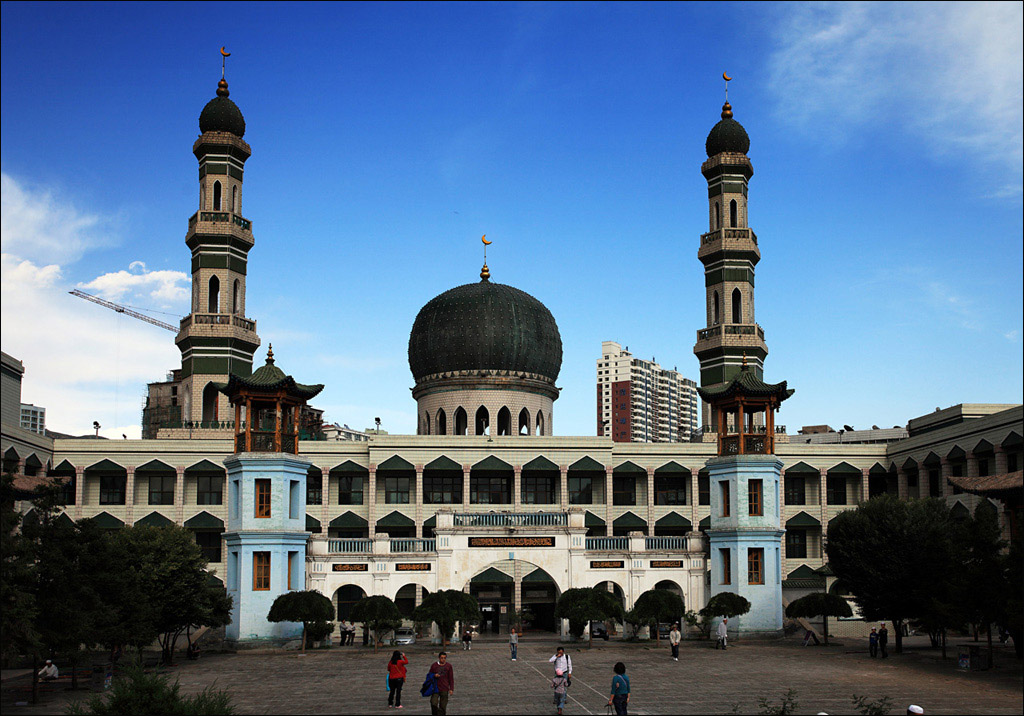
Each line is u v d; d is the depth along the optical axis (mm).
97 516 98812
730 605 72562
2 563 48750
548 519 80312
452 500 104000
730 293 111125
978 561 64250
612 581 79688
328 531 101562
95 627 55625
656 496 105875
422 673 58500
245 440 76688
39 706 48469
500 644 76312
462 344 106938
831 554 78000
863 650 71062
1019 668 60375
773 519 80125
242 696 49812
